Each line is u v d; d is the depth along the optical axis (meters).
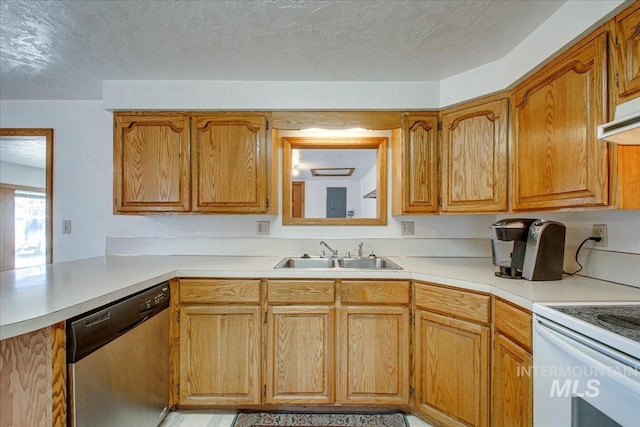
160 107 2.02
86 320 1.10
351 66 1.85
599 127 1.01
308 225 2.39
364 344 1.74
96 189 2.38
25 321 0.89
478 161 1.85
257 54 1.72
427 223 2.37
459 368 1.53
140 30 1.50
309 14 1.39
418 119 2.04
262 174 2.05
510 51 1.68
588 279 1.53
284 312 1.74
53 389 1.00
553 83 1.42
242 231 2.38
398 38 1.57
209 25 1.46
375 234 2.39
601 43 1.18
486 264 2.00
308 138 2.40
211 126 2.05
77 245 2.38
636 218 1.35
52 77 1.98
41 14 1.37
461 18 1.42
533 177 1.56
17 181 5.00
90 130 2.38
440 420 1.60
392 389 1.73
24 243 5.15
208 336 1.74
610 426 0.83
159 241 2.37
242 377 1.74
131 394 1.35
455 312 1.54
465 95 1.90
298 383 1.74
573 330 0.94
